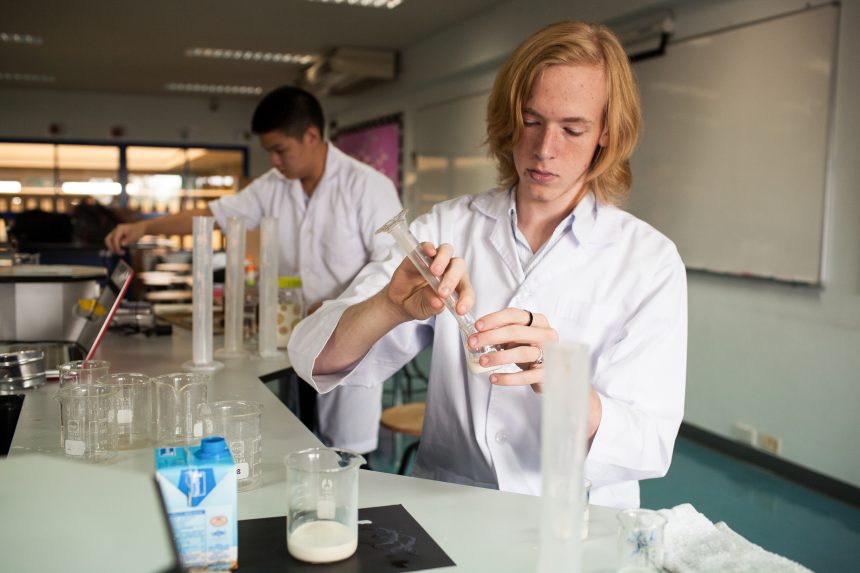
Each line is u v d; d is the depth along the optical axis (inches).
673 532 39.0
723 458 149.5
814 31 127.5
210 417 44.6
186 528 33.2
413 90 299.0
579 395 27.4
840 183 124.9
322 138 106.6
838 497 127.2
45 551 21.0
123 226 112.0
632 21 176.6
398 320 47.9
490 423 52.1
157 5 230.1
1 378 67.6
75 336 87.4
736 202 145.7
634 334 49.1
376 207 103.3
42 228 241.1
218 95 423.2
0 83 385.7
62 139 414.3
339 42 283.4
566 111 46.3
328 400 107.7
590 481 41.9
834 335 127.4
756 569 35.2
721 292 152.3
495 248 55.3
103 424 48.3
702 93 153.1
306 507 36.2
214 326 101.2
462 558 35.9
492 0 221.9
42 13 239.5
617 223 53.6
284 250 113.2
